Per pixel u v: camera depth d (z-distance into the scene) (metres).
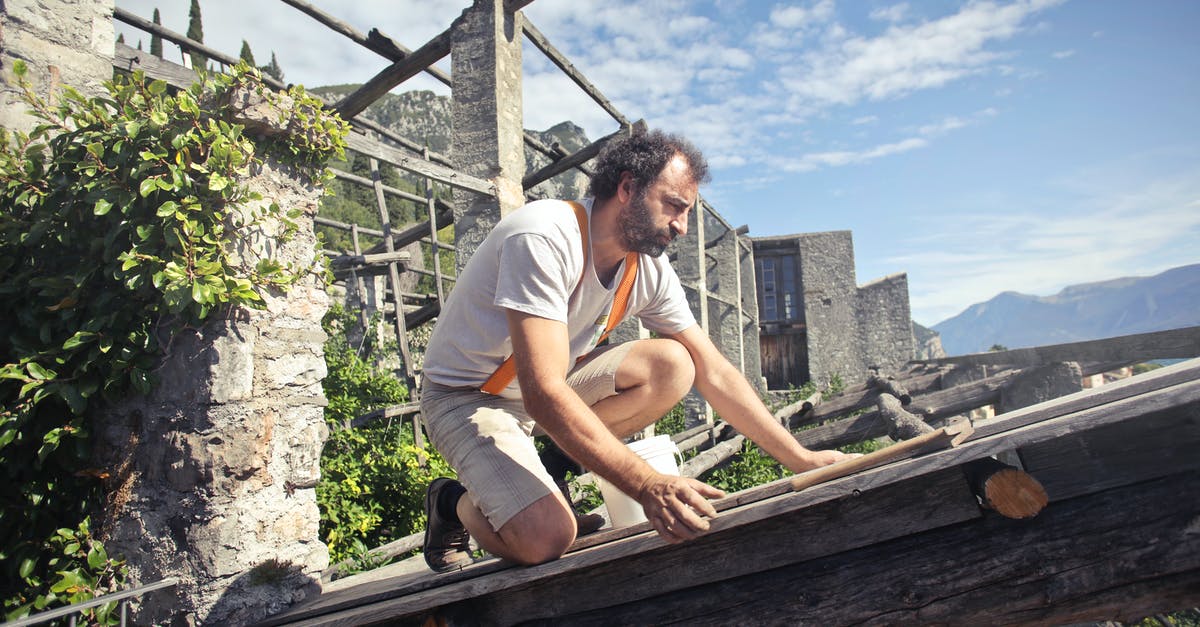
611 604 1.92
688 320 2.37
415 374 6.93
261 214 2.78
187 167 2.61
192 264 2.55
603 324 2.20
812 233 20.56
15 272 2.78
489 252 2.02
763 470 8.12
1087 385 13.18
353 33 6.00
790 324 20.52
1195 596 1.57
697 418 10.59
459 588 1.87
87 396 2.62
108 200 2.55
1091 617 1.62
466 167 5.96
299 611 2.43
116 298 2.68
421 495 4.91
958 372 10.12
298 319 2.98
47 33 3.38
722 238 15.37
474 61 5.99
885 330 20.16
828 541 1.80
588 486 4.93
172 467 2.58
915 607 1.70
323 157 3.11
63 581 2.53
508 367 2.13
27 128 3.22
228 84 2.70
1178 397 1.45
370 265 7.76
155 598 2.56
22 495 2.66
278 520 2.74
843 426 8.86
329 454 5.02
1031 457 1.73
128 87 2.66
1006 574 1.67
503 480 1.97
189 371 2.62
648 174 1.94
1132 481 1.67
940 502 1.75
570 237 1.94
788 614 1.78
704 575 1.87
